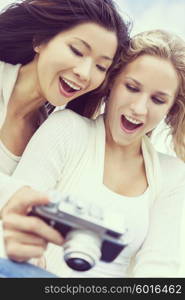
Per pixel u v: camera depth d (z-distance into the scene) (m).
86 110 1.07
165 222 0.97
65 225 0.58
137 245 0.93
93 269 0.86
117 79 0.97
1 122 1.02
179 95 0.99
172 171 1.01
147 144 1.01
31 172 0.87
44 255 0.83
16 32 1.03
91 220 0.57
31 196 0.61
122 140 0.96
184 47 0.96
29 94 1.03
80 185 0.91
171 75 0.94
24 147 1.03
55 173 0.89
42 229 0.60
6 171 1.01
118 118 0.96
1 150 1.02
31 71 1.04
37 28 1.02
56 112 0.96
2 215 0.63
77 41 0.98
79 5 0.99
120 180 0.96
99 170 0.92
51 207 0.58
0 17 1.04
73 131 0.92
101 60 0.99
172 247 0.95
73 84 1.00
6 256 0.64
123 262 0.91
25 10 1.02
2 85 1.03
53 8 1.00
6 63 1.04
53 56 1.00
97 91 1.04
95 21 0.98
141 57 0.95
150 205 0.97
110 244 0.57
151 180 0.97
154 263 0.92
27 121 1.04
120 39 0.99
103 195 0.91
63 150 0.90
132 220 0.91
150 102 0.94
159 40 0.95
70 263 0.56
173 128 1.05
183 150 1.05
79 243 0.56
